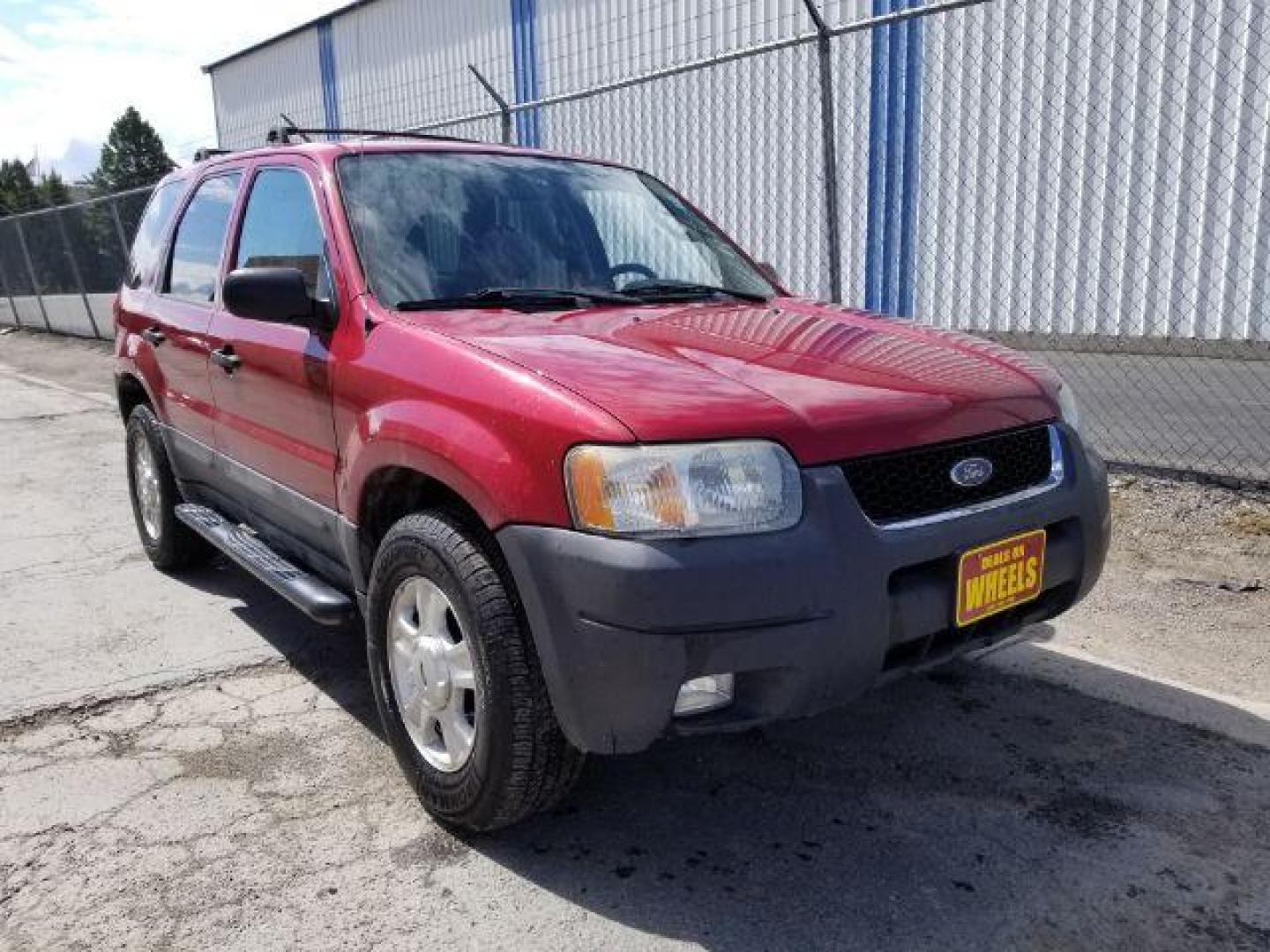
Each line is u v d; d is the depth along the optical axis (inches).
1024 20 361.7
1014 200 373.7
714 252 165.6
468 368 105.8
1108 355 352.8
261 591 191.2
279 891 103.0
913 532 98.3
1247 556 188.2
